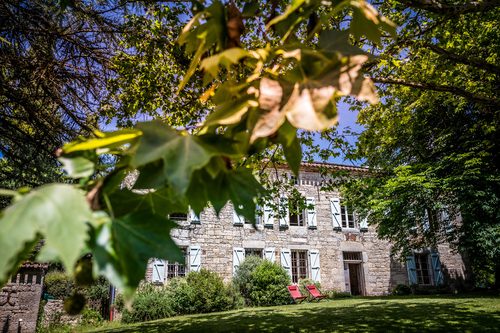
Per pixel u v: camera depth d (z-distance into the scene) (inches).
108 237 20.2
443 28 195.3
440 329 232.8
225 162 28.0
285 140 26.0
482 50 270.7
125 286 19.0
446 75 236.4
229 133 27.0
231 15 30.5
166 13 188.2
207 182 27.8
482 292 600.7
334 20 143.4
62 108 211.8
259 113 23.1
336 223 673.0
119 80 216.7
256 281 574.6
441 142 519.5
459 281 731.4
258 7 32.2
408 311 337.1
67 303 23.5
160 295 504.1
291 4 27.6
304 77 24.0
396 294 664.4
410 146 542.9
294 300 577.0
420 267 724.0
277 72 27.3
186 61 197.0
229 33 29.4
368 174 509.0
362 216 599.5
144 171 25.6
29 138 208.5
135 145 24.6
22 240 16.5
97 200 22.8
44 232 16.9
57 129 215.8
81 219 18.1
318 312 378.3
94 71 216.7
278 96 23.5
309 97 22.5
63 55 208.2
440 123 515.5
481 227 482.6
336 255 660.1
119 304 481.4
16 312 391.2
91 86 219.3
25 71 196.4
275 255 622.2
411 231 548.4
